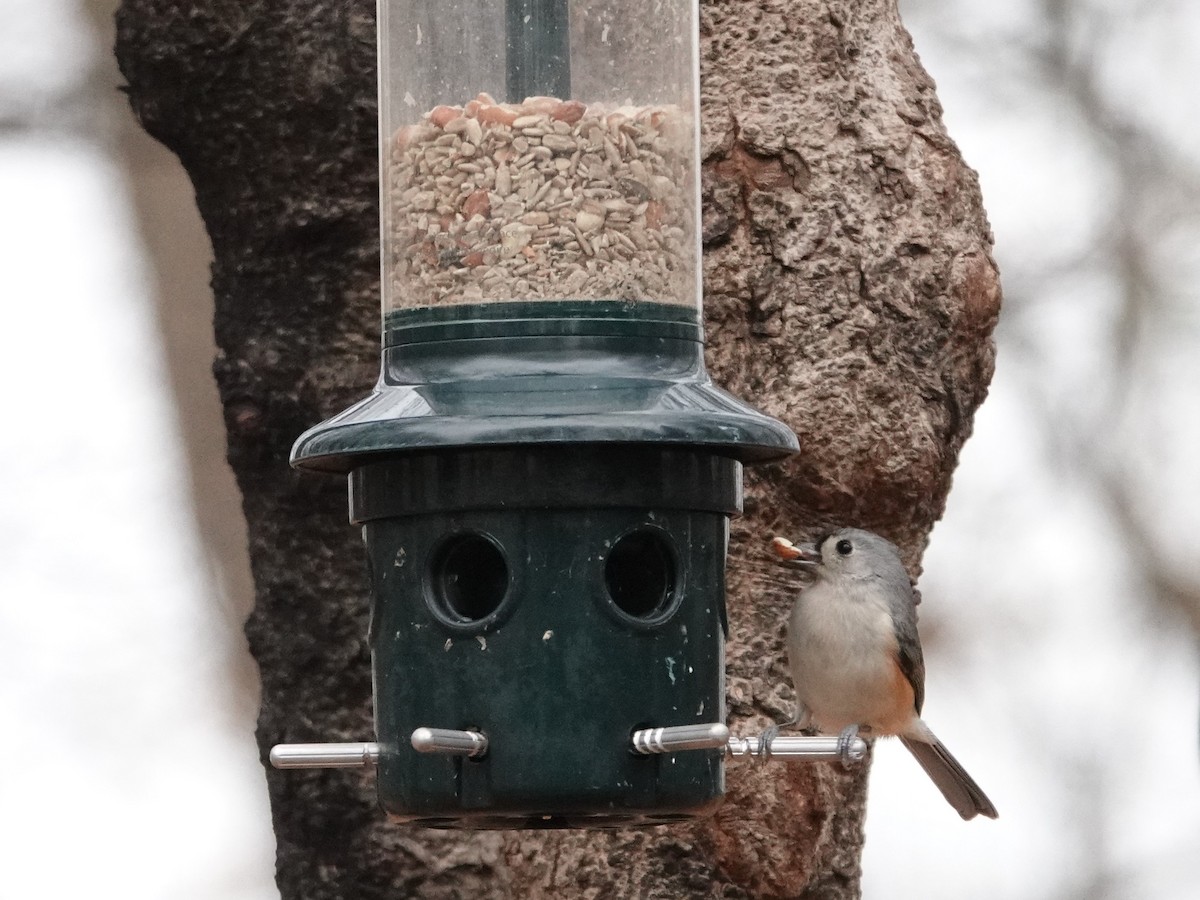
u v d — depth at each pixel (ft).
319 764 32.76
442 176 33.09
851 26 39.88
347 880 37.35
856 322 38.60
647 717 31.81
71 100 63.98
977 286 39.52
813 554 39.29
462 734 30.99
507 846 37.50
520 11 33.06
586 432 30.58
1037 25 70.03
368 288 37.76
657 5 33.60
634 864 37.52
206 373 63.67
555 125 32.96
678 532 32.24
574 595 31.60
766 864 38.09
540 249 32.73
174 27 37.60
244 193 38.06
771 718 39.17
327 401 37.58
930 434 38.88
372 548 33.06
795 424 38.29
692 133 33.99
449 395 32.07
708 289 38.60
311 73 37.40
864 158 39.19
